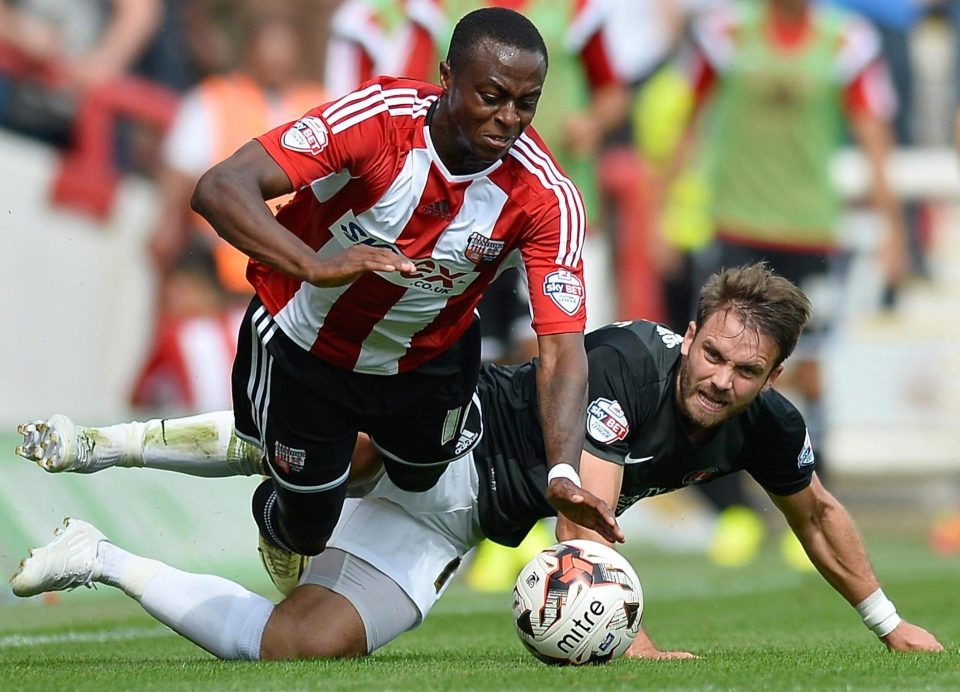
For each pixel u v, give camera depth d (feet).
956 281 151.33
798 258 142.82
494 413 59.21
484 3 106.83
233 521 115.24
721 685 43.88
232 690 43.21
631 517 146.82
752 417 56.08
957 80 149.89
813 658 53.52
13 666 52.13
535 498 58.75
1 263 120.57
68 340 123.75
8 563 97.60
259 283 53.88
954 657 53.42
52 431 57.98
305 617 55.06
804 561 129.80
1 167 120.78
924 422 151.94
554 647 50.14
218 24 125.90
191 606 54.75
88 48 124.98
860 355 149.79
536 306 49.16
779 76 140.46
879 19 145.79
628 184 141.49
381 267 42.01
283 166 45.88
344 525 58.39
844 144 146.41
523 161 48.88
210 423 61.00
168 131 125.70
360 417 54.39
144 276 125.49
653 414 55.52
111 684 44.75
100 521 104.27
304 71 127.34
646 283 142.20
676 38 142.00
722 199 142.41
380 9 109.81
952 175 150.71
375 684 44.29
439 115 47.34
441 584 59.31
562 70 111.45
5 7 121.70
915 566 127.34
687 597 102.58
